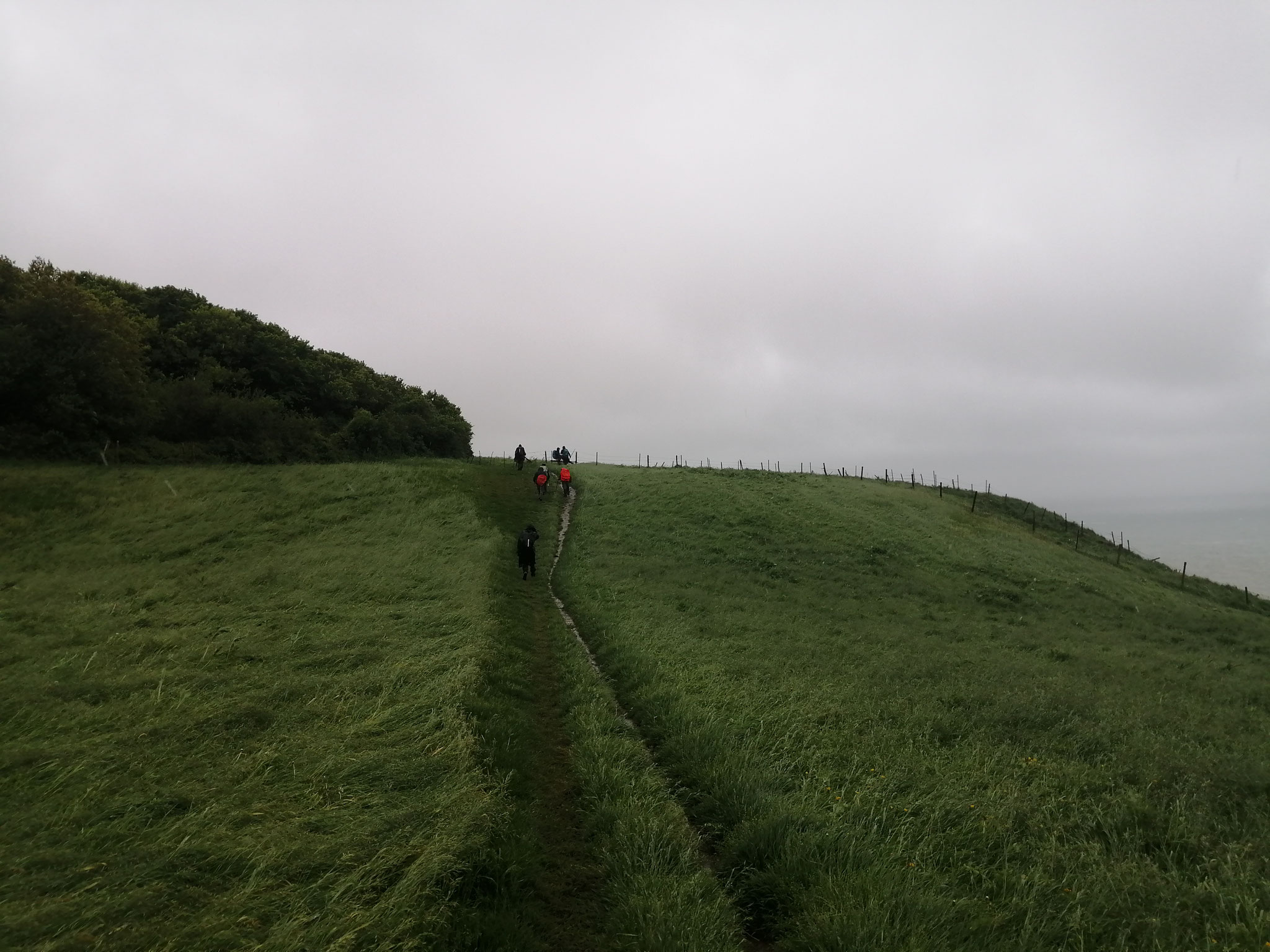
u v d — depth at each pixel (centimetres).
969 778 803
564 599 1973
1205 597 3753
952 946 469
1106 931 512
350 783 666
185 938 429
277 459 4097
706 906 519
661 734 913
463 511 2822
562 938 511
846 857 578
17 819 560
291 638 1202
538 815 684
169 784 645
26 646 1121
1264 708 1391
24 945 409
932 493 5059
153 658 1075
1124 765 877
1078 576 3297
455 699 885
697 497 3962
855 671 1353
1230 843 654
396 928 443
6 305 3203
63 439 3228
